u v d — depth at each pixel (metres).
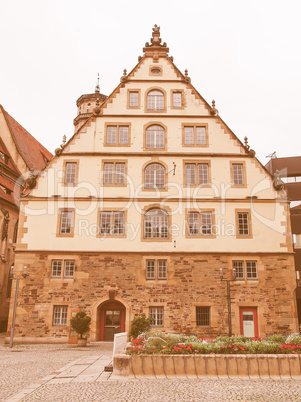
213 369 11.68
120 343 14.10
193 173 27.05
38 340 24.20
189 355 11.87
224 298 24.75
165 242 25.64
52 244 25.64
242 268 25.34
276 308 24.69
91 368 13.82
